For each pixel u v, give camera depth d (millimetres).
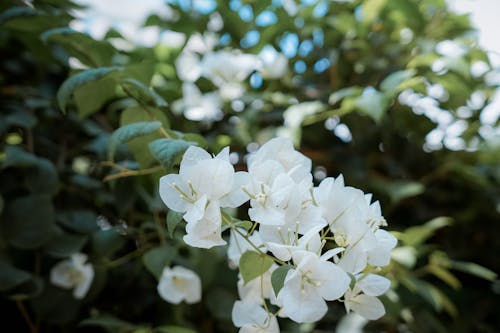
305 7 908
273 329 425
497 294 891
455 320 862
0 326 647
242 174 414
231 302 694
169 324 664
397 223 904
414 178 917
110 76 545
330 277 384
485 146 879
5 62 782
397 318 785
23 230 614
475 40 848
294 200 407
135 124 497
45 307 628
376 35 925
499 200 897
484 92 906
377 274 467
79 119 751
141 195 667
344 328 751
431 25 901
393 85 663
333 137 877
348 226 415
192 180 408
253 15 868
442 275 797
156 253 599
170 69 822
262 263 426
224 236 670
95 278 642
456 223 916
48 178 644
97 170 731
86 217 672
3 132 684
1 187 653
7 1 670
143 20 852
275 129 808
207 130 867
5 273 586
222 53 852
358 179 844
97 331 659
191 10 892
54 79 807
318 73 925
